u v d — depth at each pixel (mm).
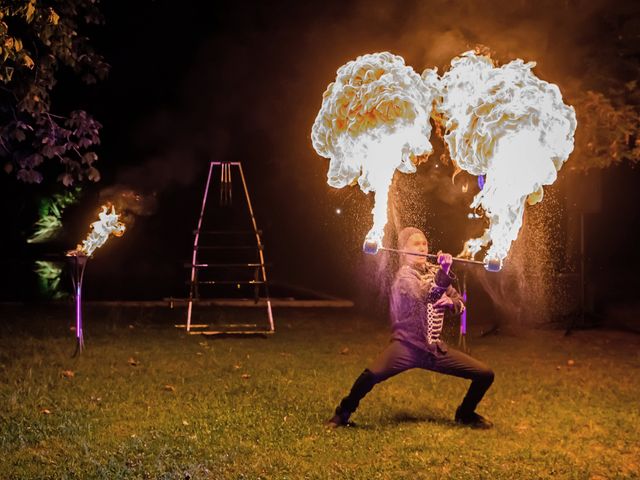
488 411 8711
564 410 8789
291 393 9391
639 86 12570
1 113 12703
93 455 7113
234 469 6836
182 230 26906
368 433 7781
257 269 13719
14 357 11352
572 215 14625
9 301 17547
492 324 14836
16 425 7934
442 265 7648
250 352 11992
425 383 9875
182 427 7938
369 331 14047
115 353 11703
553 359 11734
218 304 16812
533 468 6934
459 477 6684
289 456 7148
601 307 17203
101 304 16641
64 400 8953
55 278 22266
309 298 18656
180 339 12969
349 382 10008
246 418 8258
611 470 6934
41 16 10586
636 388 9883
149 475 6660
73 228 25875
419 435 7723
